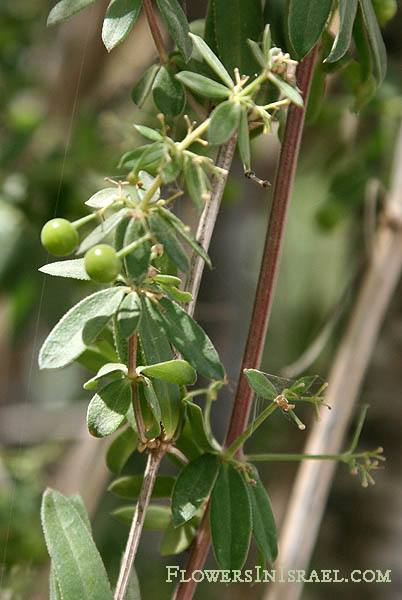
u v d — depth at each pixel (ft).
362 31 1.11
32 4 2.43
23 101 2.44
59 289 1.69
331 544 1.80
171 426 1.01
